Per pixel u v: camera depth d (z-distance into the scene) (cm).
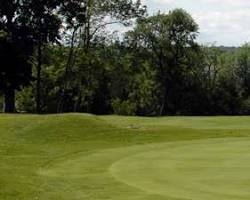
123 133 2920
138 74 9044
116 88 7856
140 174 1683
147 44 9038
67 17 5519
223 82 9581
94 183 1548
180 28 9044
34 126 2912
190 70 9275
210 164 1853
